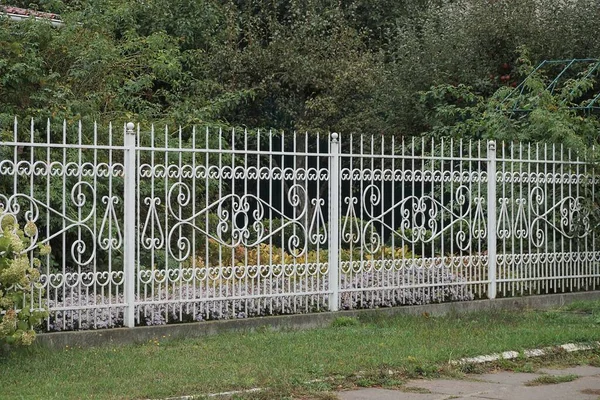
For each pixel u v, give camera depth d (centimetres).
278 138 2184
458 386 812
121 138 1288
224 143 1538
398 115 1936
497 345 974
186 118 1636
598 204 1417
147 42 1817
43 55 1519
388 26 2389
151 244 1022
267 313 1120
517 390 798
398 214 1410
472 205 1341
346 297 1176
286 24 2316
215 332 1055
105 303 998
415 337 1032
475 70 1895
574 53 1884
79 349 947
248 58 2109
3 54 1377
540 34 1902
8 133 1105
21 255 895
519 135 1484
